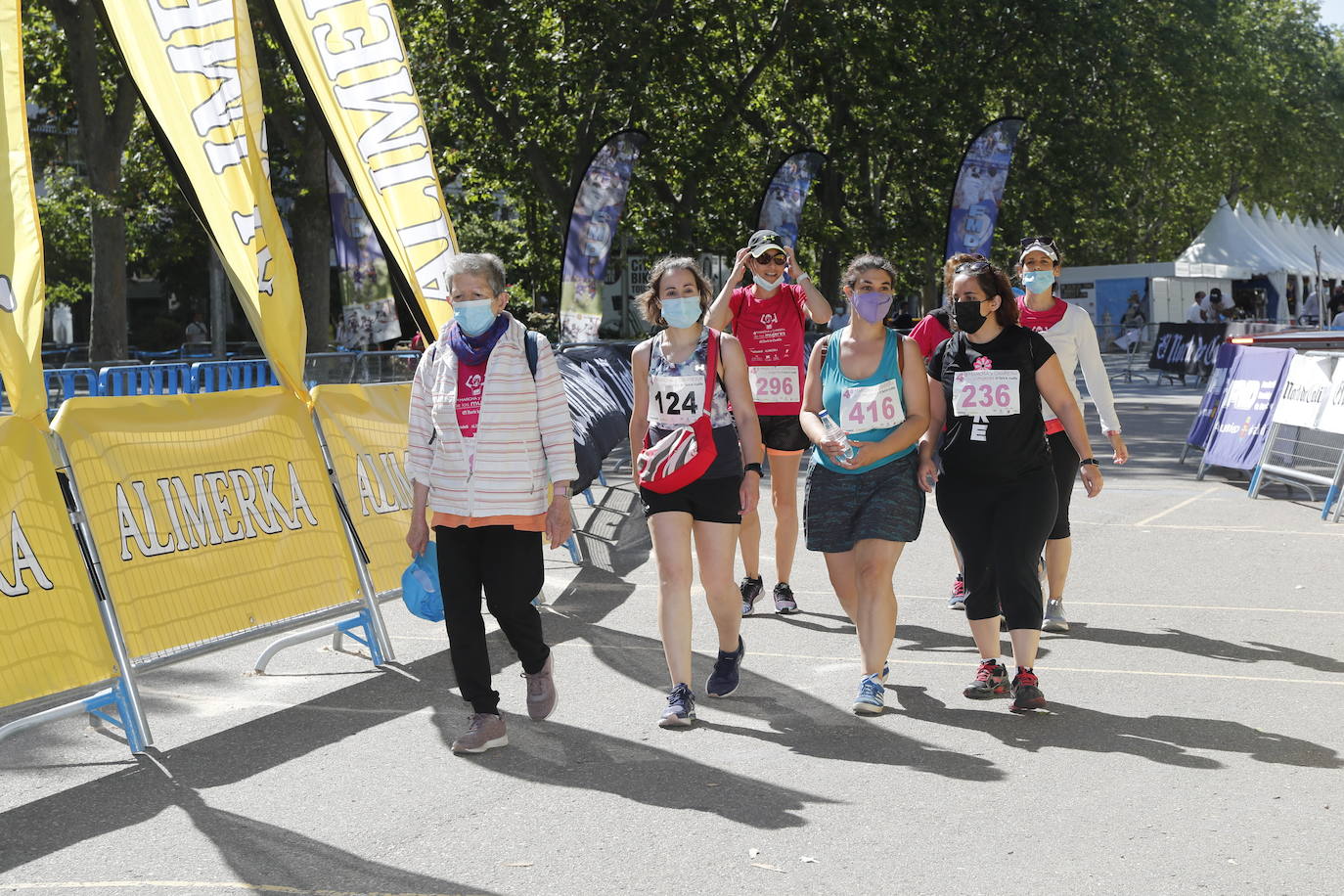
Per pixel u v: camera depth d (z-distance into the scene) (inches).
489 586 207.8
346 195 707.4
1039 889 149.2
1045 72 1284.4
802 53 1091.9
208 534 228.1
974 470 220.7
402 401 295.0
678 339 220.2
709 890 150.2
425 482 209.8
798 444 290.2
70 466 205.3
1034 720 215.0
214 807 180.9
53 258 1461.6
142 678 248.5
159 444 223.9
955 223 739.4
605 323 1256.8
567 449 208.7
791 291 288.4
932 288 1464.1
